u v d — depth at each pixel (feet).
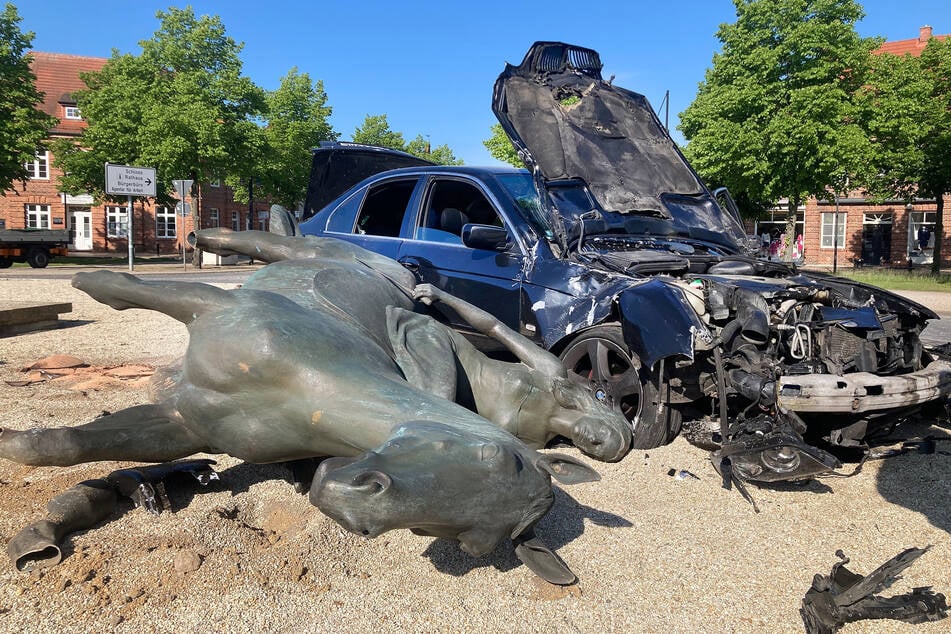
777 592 9.39
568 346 15.92
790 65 76.69
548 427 9.71
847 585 8.94
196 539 9.80
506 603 8.83
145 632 7.91
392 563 9.70
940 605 8.80
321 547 9.92
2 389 18.52
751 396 13.04
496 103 18.51
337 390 7.97
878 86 80.12
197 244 13.12
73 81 166.81
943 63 84.07
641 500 12.46
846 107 74.84
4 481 12.00
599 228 17.88
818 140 75.56
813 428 13.99
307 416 8.09
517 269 17.01
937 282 70.64
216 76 109.91
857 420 13.30
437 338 9.99
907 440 16.28
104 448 8.85
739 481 12.23
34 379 19.74
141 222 162.20
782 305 14.29
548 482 7.33
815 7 75.25
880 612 8.64
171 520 10.35
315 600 8.72
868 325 14.03
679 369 14.40
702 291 14.60
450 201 20.07
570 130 19.53
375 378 8.14
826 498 12.77
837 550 10.07
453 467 6.61
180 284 9.18
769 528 11.41
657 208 19.75
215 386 8.46
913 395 13.19
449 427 7.15
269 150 116.26
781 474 11.95
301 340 8.19
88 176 113.91
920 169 83.15
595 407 9.42
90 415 15.98
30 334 28.37
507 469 6.86
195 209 126.52
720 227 20.66
